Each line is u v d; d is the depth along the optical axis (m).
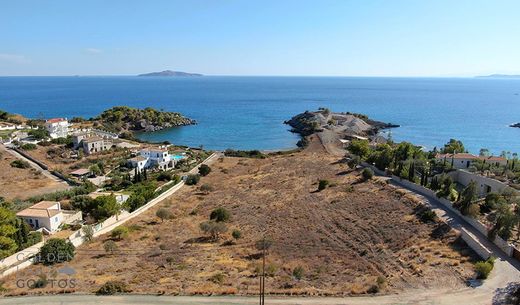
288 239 54.78
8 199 80.31
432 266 42.28
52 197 79.50
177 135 188.38
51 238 55.97
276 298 35.59
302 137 180.50
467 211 56.22
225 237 57.25
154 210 73.94
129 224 64.81
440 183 74.06
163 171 107.88
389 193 73.62
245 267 44.72
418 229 54.59
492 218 55.25
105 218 66.69
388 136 169.38
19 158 110.19
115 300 35.59
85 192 84.50
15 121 168.75
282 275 41.88
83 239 56.62
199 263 46.59
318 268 43.84
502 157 96.50
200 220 66.88
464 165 94.56
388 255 47.34
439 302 34.25
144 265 46.03
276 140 176.75
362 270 43.22
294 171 102.00
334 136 167.00
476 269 39.41
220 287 38.16
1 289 37.84
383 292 36.47
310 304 34.31
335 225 59.91
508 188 66.00
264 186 88.81
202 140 176.62
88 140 125.19
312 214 65.62
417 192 72.69
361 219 61.25
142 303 35.06
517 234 48.19
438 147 154.62
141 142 153.62
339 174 94.88
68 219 66.81
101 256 50.09
